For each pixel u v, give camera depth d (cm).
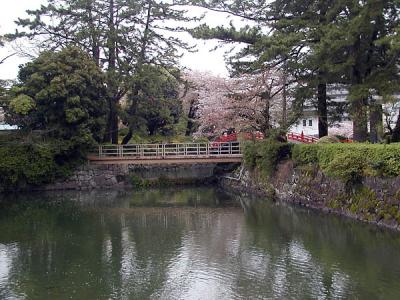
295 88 2592
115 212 2350
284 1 2381
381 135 2311
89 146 3186
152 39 3350
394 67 1966
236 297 1116
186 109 4512
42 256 1527
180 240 1706
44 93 2862
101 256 1512
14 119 3027
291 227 1842
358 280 1196
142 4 3275
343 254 1425
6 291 1197
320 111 2548
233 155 3288
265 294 1129
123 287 1212
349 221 1833
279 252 1491
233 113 3005
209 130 3691
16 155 3003
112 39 3212
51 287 1223
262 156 2750
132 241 1709
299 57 2248
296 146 2445
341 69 1975
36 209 2467
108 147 3344
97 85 3075
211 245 1616
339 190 2005
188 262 1417
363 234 1634
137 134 4062
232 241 1662
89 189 3294
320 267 1316
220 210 2359
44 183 3203
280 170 2616
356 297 1087
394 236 1576
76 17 3250
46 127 3041
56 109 2991
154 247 1612
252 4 2422
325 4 2212
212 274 1295
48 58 2994
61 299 1134
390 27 1970
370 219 1744
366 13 1806
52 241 1733
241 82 2902
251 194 2898
